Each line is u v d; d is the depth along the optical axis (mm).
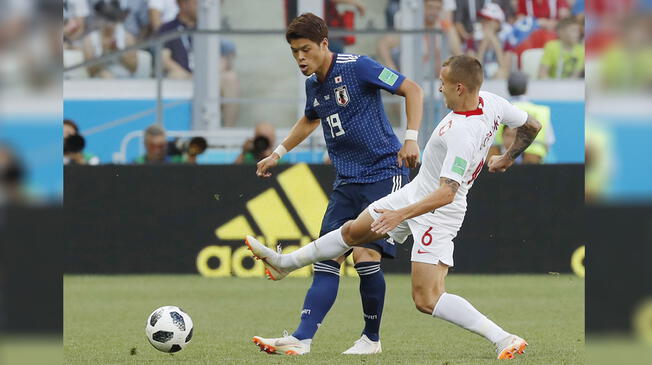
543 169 45406
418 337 28094
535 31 59844
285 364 21578
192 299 37906
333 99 24250
